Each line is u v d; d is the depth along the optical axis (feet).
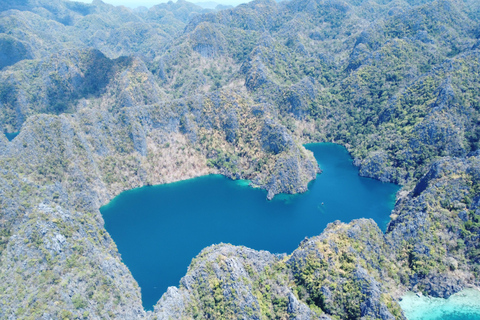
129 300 319.27
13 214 390.21
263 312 294.05
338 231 352.08
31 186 431.43
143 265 400.47
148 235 457.68
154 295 354.95
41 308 268.62
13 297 281.74
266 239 443.73
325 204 522.47
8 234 378.32
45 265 303.27
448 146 551.18
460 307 327.06
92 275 310.65
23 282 292.40
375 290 291.99
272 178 559.79
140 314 308.81
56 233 323.16
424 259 354.13
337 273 309.42
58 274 298.15
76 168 521.24
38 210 346.74
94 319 280.72
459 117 567.18
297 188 558.56
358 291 294.66
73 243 329.52
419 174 544.62
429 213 382.83
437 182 415.23
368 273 314.76
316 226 470.39
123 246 435.53
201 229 468.75
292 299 295.69
